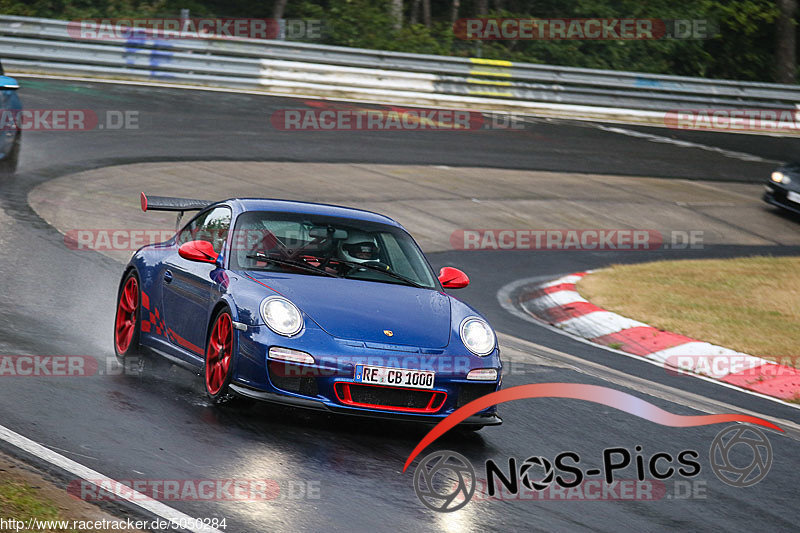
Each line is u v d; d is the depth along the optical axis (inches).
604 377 888.3
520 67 2812.5
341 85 2618.1
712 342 1072.8
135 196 1476.4
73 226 1238.3
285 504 474.6
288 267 681.6
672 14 3966.5
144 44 2409.0
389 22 3533.5
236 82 2511.1
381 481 528.4
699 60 4028.1
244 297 629.6
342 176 1840.6
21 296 886.4
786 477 635.5
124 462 507.2
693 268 1533.0
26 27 2305.6
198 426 588.1
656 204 2021.4
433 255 1448.1
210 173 1702.8
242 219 711.7
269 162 1852.9
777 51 4042.8
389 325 627.2
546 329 1112.2
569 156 2337.6
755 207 2110.0
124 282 792.9
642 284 1378.0
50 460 494.0
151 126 1968.5
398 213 1652.3
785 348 1067.3
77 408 590.9
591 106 2908.5
